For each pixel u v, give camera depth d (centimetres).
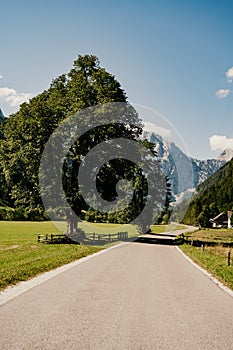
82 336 745
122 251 3048
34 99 4053
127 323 862
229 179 17912
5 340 697
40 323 823
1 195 9981
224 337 788
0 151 4100
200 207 15600
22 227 6600
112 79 4144
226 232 9744
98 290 1257
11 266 1736
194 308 1058
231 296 1272
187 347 711
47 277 1507
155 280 1548
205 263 2291
